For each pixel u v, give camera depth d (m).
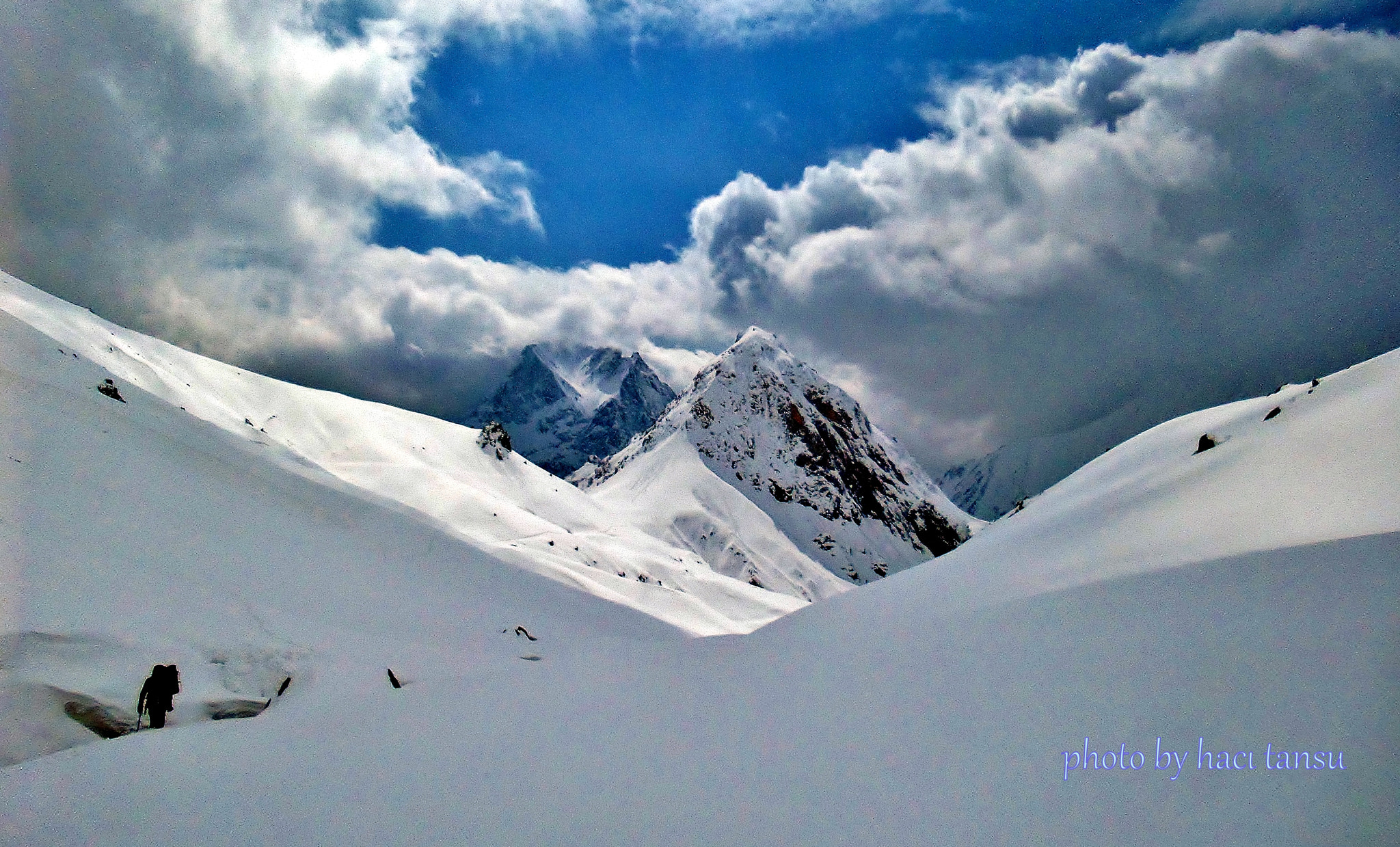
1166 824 5.03
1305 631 7.30
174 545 32.09
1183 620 8.91
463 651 33.81
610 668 14.20
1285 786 5.02
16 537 24.52
